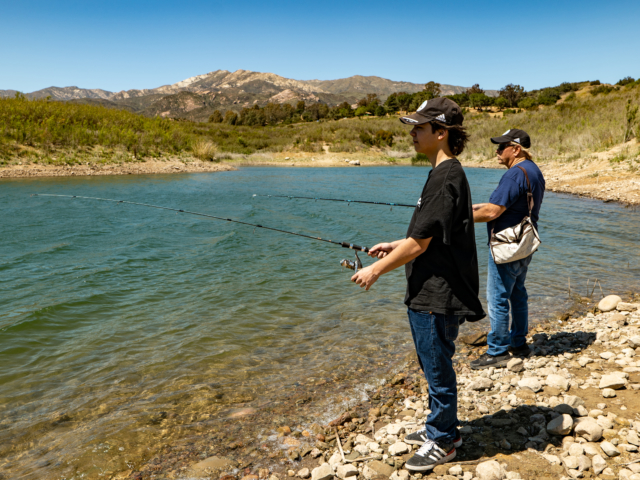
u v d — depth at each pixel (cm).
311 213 1128
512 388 292
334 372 332
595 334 372
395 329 414
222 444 245
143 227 933
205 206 1246
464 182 186
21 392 302
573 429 231
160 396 298
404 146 4356
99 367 340
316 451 236
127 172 2222
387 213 1136
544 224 920
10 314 442
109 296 504
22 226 913
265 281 567
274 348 376
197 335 401
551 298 493
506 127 3659
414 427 251
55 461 230
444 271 189
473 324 434
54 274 584
